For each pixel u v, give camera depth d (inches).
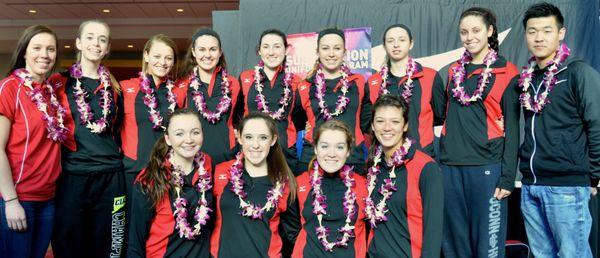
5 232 92.0
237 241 92.2
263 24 175.5
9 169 91.0
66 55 493.4
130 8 366.9
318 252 90.7
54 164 97.0
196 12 378.9
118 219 107.3
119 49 478.0
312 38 173.9
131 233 92.0
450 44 172.9
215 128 118.3
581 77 90.7
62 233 101.0
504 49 172.6
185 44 442.3
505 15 172.4
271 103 124.0
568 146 93.0
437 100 118.3
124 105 113.0
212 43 118.6
